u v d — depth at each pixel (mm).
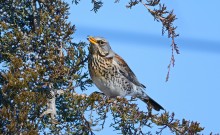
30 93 12398
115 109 13281
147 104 13438
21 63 12781
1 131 12086
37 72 12945
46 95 13219
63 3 13945
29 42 13484
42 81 13078
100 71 16766
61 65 13344
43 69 13000
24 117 12141
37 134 12086
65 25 13797
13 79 12500
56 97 13719
